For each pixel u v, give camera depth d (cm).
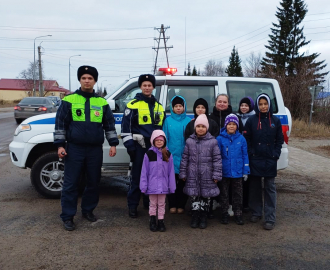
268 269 294
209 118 438
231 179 411
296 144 1244
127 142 403
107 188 575
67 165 383
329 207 482
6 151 936
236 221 410
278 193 559
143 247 335
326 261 312
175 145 424
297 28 3041
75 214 397
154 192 374
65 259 306
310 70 2197
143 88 411
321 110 1908
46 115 508
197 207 392
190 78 521
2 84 7206
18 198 498
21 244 337
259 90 525
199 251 328
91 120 380
